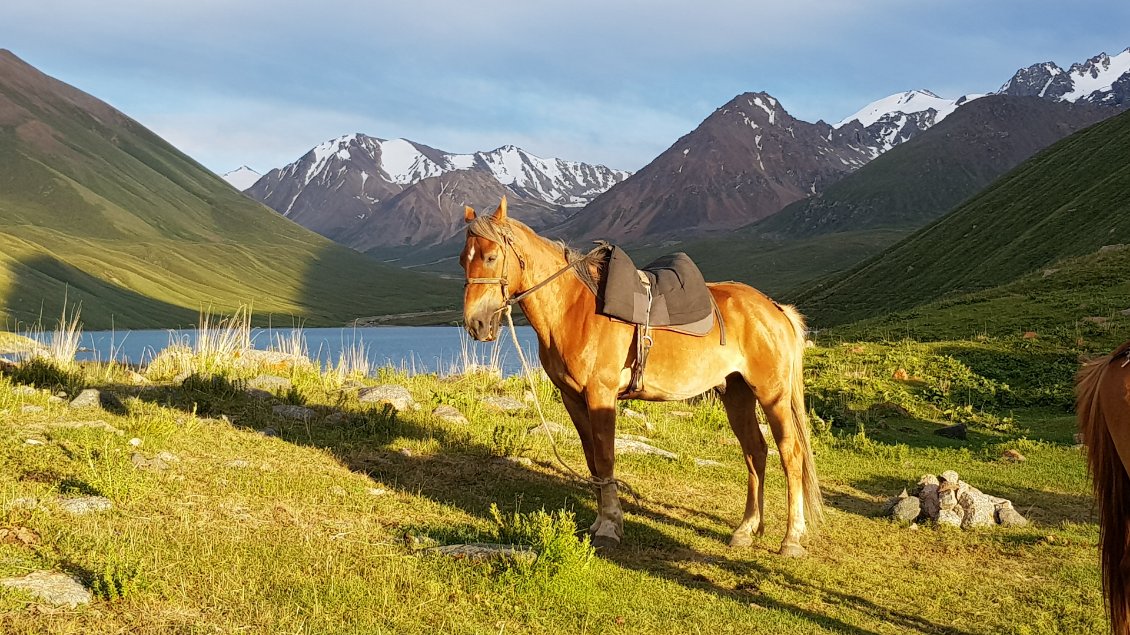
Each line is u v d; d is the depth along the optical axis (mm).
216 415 10602
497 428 10914
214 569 5590
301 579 5602
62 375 11953
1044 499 10867
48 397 10312
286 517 6977
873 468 12547
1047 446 14562
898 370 20547
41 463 7324
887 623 6223
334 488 7949
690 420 14852
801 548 7781
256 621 4957
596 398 7480
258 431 9906
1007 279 55375
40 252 163375
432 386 15219
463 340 17766
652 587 6332
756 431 8258
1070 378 19875
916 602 6773
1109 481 5070
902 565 7766
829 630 5902
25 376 11578
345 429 10641
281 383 13500
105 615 4816
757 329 7918
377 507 7645
